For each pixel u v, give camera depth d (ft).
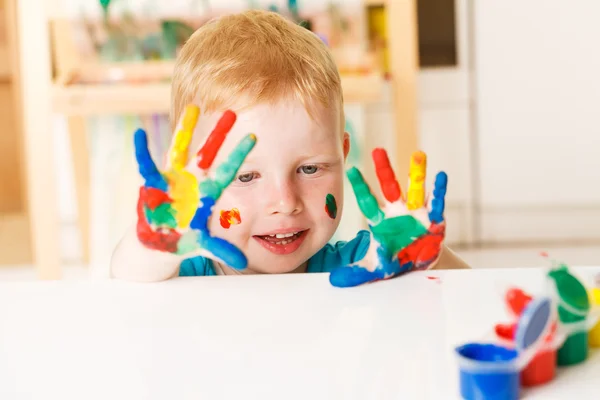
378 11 6.32
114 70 5.30
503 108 7.10
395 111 5.69
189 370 1.34
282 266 2.48
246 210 2.39
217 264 2.64
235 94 2.42
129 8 5.22
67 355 1.42
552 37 6.98
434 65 7.11
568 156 7.17
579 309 1.35
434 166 7.20
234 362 1.37
